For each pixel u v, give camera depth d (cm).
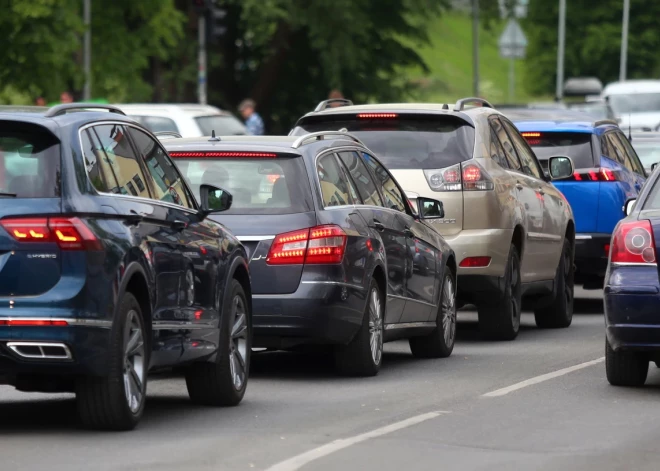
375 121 4494
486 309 4622
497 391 3409
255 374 3778
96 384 2662
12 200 2595
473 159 4456
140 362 2752
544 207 4978
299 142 3644
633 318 3316
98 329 2595
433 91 16600
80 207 2608
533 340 4728
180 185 3108
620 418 2994
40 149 2641
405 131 4484
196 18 13688
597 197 5597
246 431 2794
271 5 13000
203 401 3175
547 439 2714
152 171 2966
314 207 3534
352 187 3753
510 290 4622
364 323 3628
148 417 2986
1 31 9662
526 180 4856
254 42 13262
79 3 10244
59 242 2578
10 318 2558
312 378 3684
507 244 4534
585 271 5662
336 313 3506
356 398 3297
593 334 4947
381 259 3712
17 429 2794
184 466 2405
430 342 4172
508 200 4562
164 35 11344
